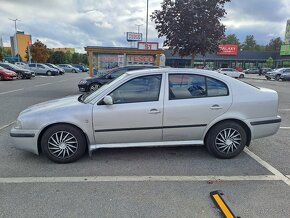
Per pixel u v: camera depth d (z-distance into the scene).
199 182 3.39
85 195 3.03
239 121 4.12
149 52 14.84
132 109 3.83
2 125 6.19
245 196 3.04
